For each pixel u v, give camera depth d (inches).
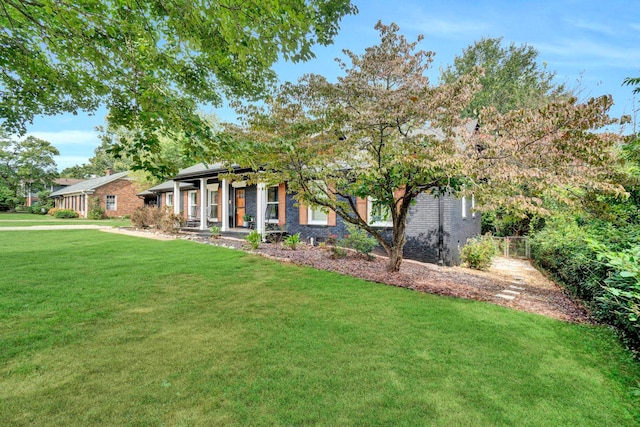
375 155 246.1
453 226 398.3
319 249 404.5
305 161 257.9
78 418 93.7
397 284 249.3
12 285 228.5
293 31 147.1
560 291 265.3
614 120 167.6
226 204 538.6
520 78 856.9
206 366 123.6
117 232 618.2
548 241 327.6
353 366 125.6
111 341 143.9
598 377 123.3
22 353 131.6
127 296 209.0
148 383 111.7
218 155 181.9
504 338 155.1
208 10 127.3
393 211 288.7
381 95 212.7
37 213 1561.3
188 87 268.2
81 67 197.3
